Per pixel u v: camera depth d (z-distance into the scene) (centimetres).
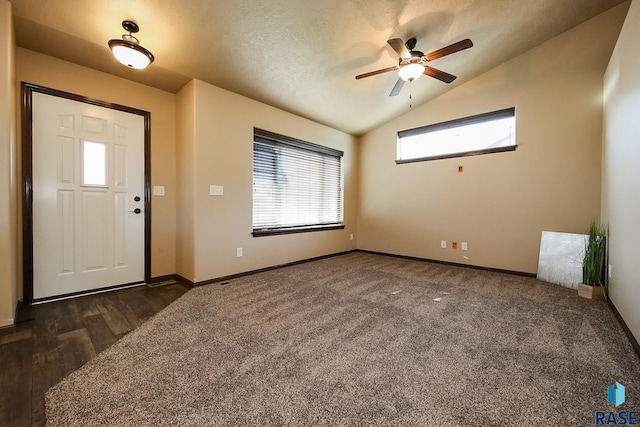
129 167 310
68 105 270
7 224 202
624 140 223
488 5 270
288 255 416
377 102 421
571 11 299
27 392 136
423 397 133
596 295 274
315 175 471
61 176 267
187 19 229
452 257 424
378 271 385
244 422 117
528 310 245
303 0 229
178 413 122
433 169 444
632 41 207
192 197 310
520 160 363
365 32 275
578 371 155
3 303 204
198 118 310
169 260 341
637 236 188
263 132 377
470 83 404
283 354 171
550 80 341
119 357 167
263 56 287
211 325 211
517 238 367
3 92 196
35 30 226
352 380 146
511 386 142
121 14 218
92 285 287
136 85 314
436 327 210
